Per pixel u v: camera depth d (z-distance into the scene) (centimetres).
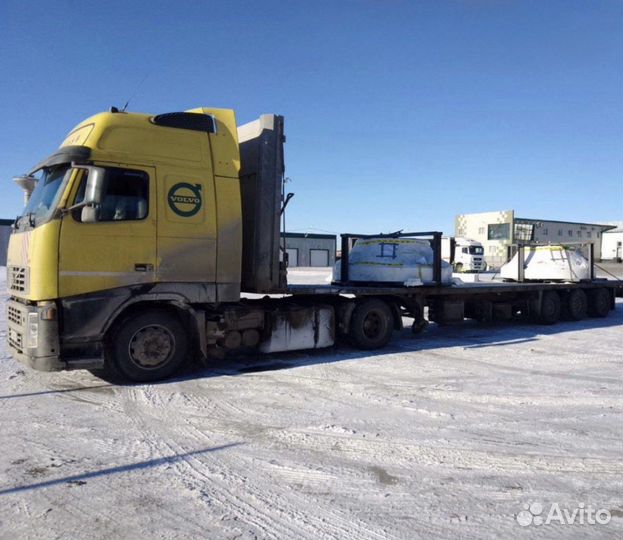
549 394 691
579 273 1508
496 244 5584
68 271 664
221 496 396
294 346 876
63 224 662
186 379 759
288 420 576
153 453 480
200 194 751
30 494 397
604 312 1589
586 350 1022
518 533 346
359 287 999
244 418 582
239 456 474
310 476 432
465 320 1495
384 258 1043
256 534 342
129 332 720
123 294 699
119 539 336
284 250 846
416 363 880
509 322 1474
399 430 545
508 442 512
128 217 703
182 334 756
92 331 682
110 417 584
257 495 398
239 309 816
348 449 492
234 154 785
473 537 341
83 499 389
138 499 390
